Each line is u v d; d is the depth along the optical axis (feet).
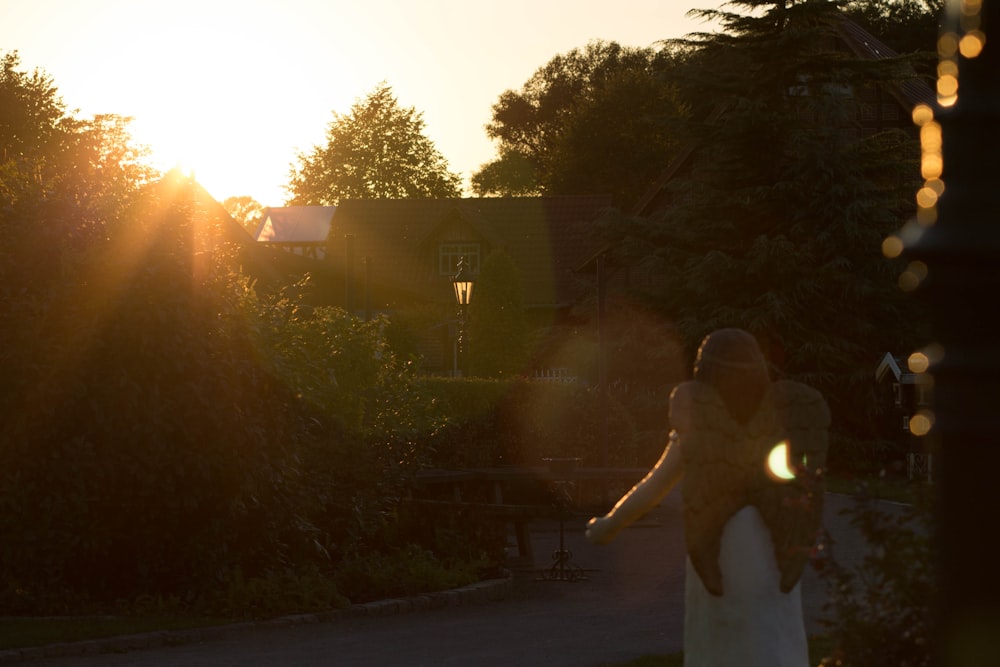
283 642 32.94
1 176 40.16
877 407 95.61
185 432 37.22
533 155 285.02
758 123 97.19
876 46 131.13
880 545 14.84
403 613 38.68
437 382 70.28
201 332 38.06
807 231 96.68
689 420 14.84
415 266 180.96
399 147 286.66
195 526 38.24
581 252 180.14
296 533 42.06
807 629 32.68
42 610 35.45
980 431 6.81
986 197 6.93
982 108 7.00
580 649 31.22
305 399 43.04
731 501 14.80
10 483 35.65
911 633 14.08
